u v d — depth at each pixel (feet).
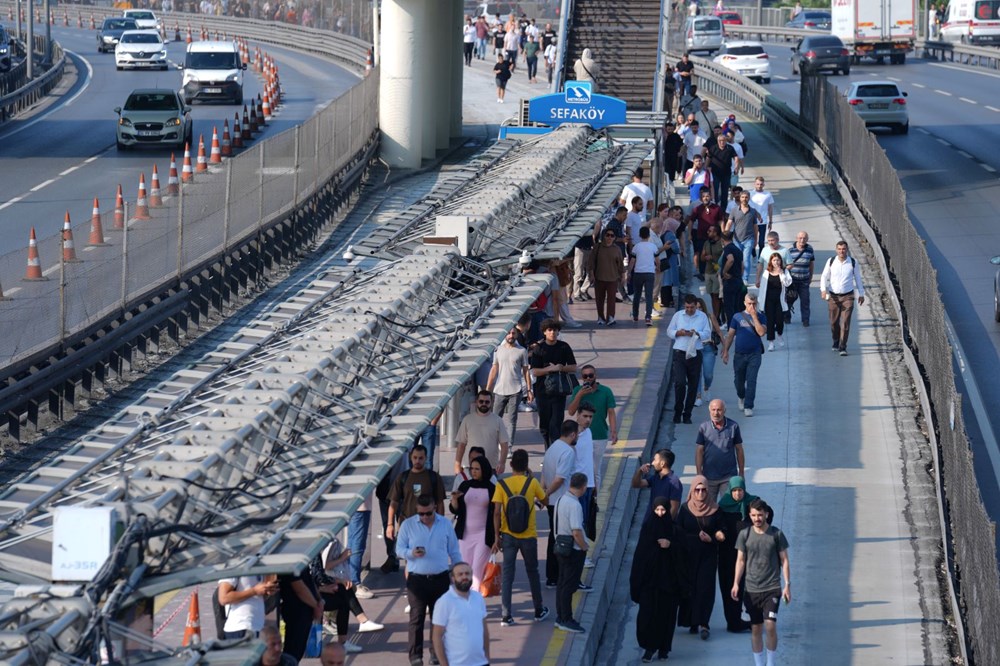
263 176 282.56
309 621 116.88
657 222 277.85
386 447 110.32
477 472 143.13
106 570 80.84
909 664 144.77
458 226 174.70
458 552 129.08
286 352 128.26
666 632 142.82
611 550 163.84
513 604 147.64
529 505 139.85
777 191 404.36
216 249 254.68
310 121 321.32
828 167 410.11
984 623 131.95
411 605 127.54
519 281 168.86
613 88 443.32
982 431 210.18
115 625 79.36
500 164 245.04
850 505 186.60
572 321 265.75
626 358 245.65
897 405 226.99
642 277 266.36
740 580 139.85
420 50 433.89
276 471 104.06
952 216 368.07
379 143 435.53
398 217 197.06
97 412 196.44
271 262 286.25
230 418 108.58
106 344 206.59
